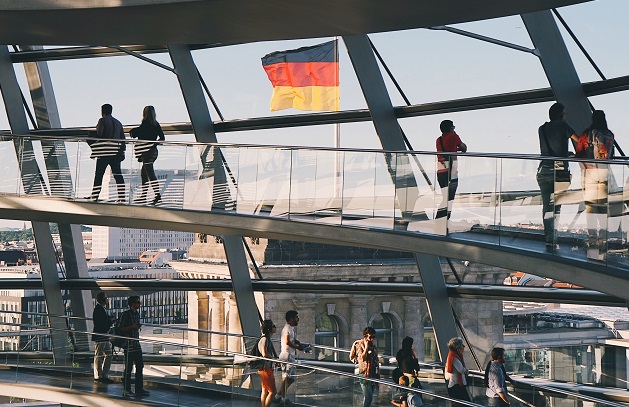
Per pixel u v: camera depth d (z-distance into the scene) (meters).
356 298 22.33
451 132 16.06
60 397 18.89
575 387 18.17
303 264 22.69
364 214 15.28
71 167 18.12
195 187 17.17
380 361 20.42
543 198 12.96
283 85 21.09
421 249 14.55
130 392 18.11
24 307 25.34
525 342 19.22
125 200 17.69
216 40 15.90
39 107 23.72
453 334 20.36
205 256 23.72
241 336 20.53
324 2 13.34
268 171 16.38
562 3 12.97
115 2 14.02
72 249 24.86
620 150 16.56
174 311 24.02
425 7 13.45
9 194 18.59
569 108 16.89
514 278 19.39
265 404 16.38
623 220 11.84
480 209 13.83
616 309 17.67
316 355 21.89
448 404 14.16
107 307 24.64
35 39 16.36
